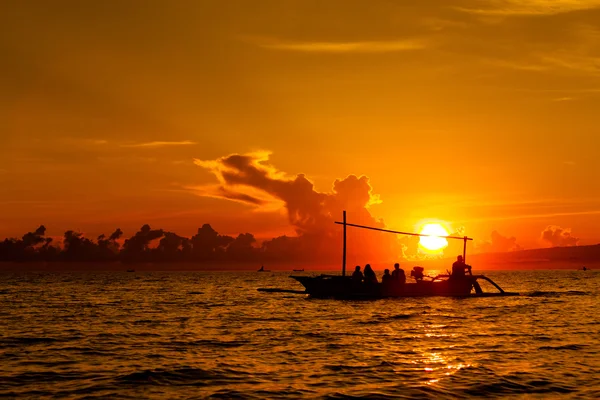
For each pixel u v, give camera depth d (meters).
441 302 50.25
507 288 85.62
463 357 23.75
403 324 35.09
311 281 55.16
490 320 37.06
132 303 56.44
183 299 62.12
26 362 23.41
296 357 24.02
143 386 19.25
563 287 89.50
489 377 20.00
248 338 29.66
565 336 29.69
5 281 133.75
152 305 53.41
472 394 17.94
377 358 23.64
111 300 61.41
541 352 24.88
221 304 53.47
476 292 56.53
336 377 20.22
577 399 17.31
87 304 55.34
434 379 19.78
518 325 34.38
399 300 52.03
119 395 18.17
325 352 25.20
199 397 17.89
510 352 24.92
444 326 34.00
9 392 18.56
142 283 120.75
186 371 21.33
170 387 19.09
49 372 21.45
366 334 30.80
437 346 26.66
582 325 34.25
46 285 107.06
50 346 27.48
